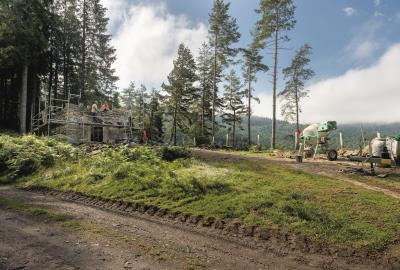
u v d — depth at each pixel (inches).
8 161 700.7
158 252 300.8
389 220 350.9
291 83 1708.9
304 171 576.4
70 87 1776.6
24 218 392.2
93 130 1270.9
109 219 398.9
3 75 1443.2
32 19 1226.6
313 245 316.2
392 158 610.2
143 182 514.0
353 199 411.8
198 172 575.5
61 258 276.8
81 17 1790.1
